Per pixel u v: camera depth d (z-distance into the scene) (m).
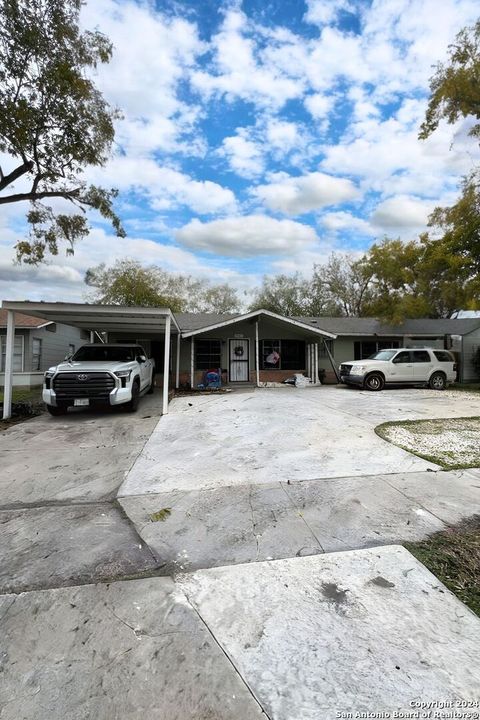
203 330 14.27
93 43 9.80
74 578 2.71
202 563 2.90
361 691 1.74
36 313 9.57
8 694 1.75
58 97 9.52
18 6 8.43
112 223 12.35
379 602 2.38
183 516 3.71
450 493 4.13
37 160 10.14
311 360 16.55
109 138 10.91
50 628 2.19
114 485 4.59
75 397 8.59
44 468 5.27
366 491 4.20
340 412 8.92
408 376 14.08
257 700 1.70
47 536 3.36
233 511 3.79
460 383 17.66
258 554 3.01
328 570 2.76
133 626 2.20
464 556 2.91
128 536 3.35
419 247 18.81
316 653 1.97
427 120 14.13
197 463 5.32
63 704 1.69
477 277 14.88
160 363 16.20
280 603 2.39
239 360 16.66
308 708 1.66
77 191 11.41
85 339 21.89
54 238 12.23
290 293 34.56
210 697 1.72
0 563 2.92
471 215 14.48
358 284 32.50
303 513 3.72
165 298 29.81
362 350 18.36
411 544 3.12
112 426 7.96
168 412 9.43
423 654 1.95
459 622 2.20
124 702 1.70
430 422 7.76
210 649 2.01
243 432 7.02
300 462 5.23
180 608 2.36
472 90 12.77
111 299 27.73
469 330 18.23
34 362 15.94
